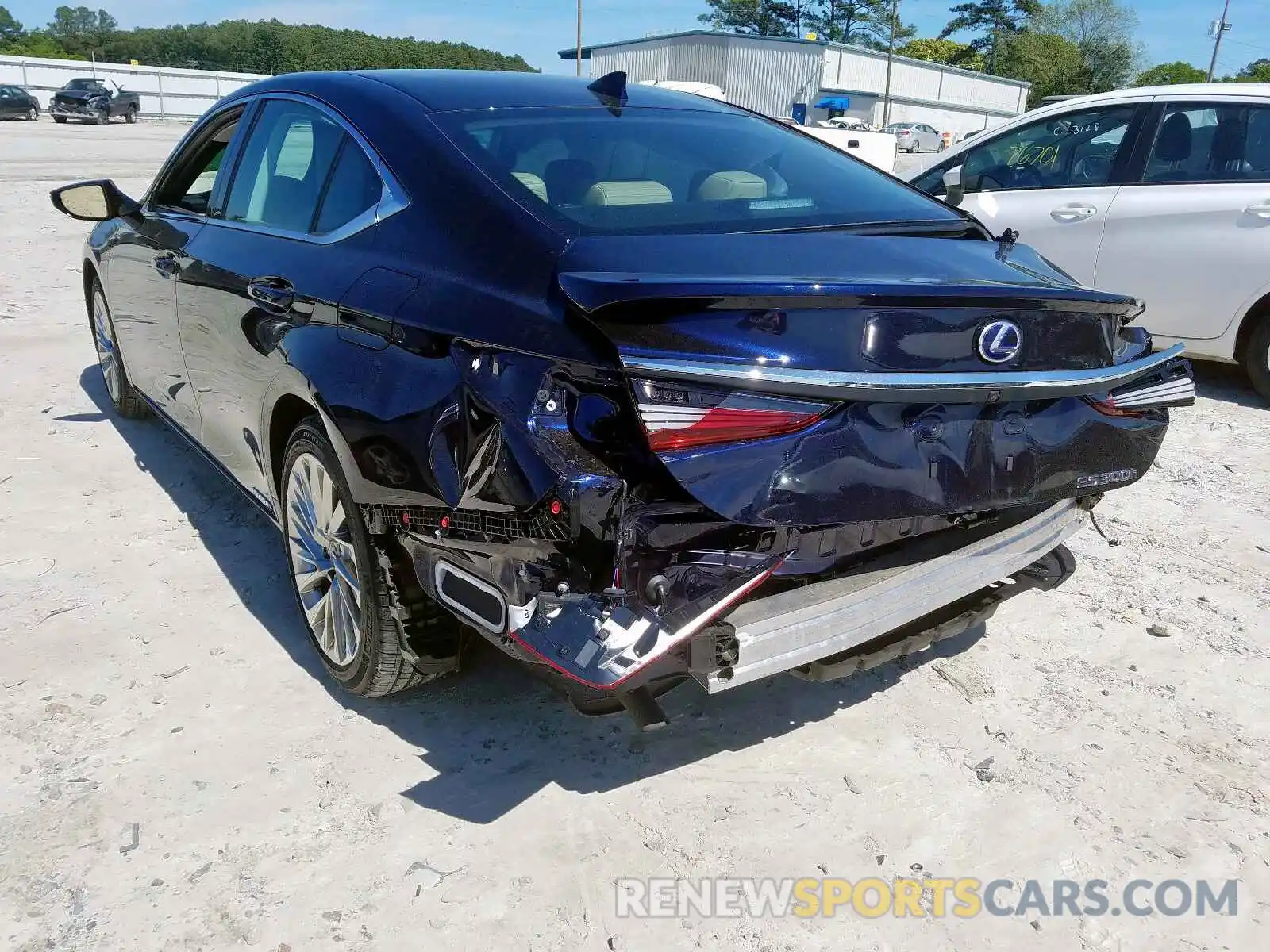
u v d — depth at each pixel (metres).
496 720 2.77
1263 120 5.48
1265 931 2.16
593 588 1.94
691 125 3.01
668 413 1.88
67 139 25.92
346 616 2.69
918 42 98.12
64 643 3.05
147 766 2.53
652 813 2.44
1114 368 2.40
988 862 2.33
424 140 2.58
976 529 2.49
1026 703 2.96
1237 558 3.93
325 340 2.52
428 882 2.20
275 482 3.02
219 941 2.04
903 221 2.68
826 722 2.83
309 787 2.48
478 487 2.00
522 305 2.10
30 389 5.50
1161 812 2.51
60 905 2.11
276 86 3.33
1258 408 5.85
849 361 1.99
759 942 2.08
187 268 3.41
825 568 2.25
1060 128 6.29
